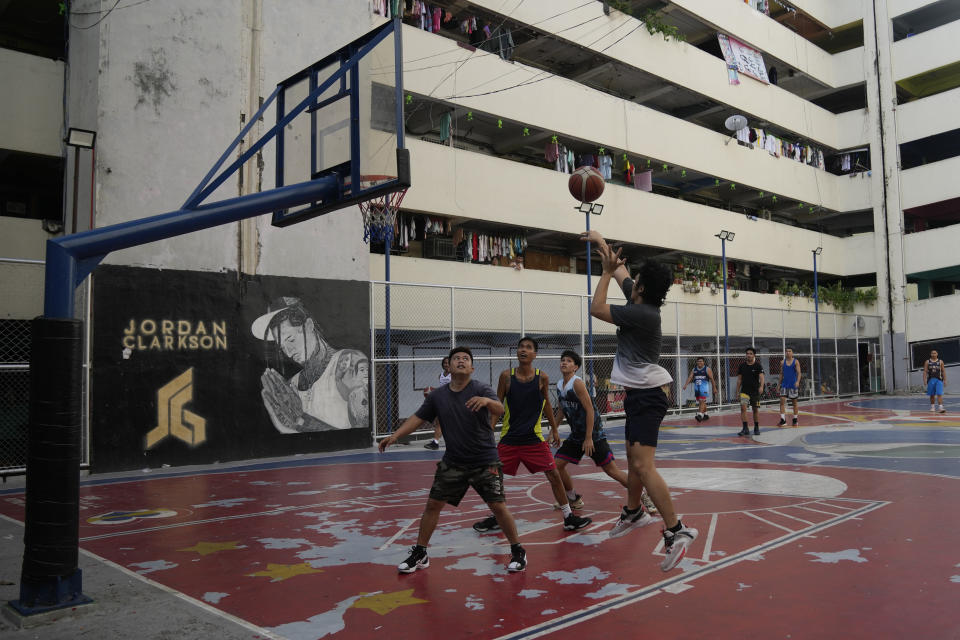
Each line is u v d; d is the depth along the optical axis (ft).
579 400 21.57
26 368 37.04
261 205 19.20
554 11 72.13
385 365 54.29
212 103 43.83
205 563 18.71
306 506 26.99
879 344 107.24
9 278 41.16
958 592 14.70
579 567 17.29
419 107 64.59
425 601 14.94
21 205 57.67
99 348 38.52
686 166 86.33
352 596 15.43
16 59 43.96
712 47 101.09
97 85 39.93
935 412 69.92
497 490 17.19
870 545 18.79
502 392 22.24
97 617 14.33
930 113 103.45
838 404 86.22
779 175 100.58
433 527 17.53
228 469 39.37
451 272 62.64
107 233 16.06
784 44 103.35
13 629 13.76
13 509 28.12
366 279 49.88
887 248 106.42
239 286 43.86
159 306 40.70
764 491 27.48
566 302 72.02
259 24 46.21
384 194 20.61
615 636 12.64
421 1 63.77
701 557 17.90
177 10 42.93
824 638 12.34
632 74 84.64
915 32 114.73
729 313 90.33
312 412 46.32
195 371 41.63
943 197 101.65
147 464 39.37
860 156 111.24
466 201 63.67
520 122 69.10
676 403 79.56
